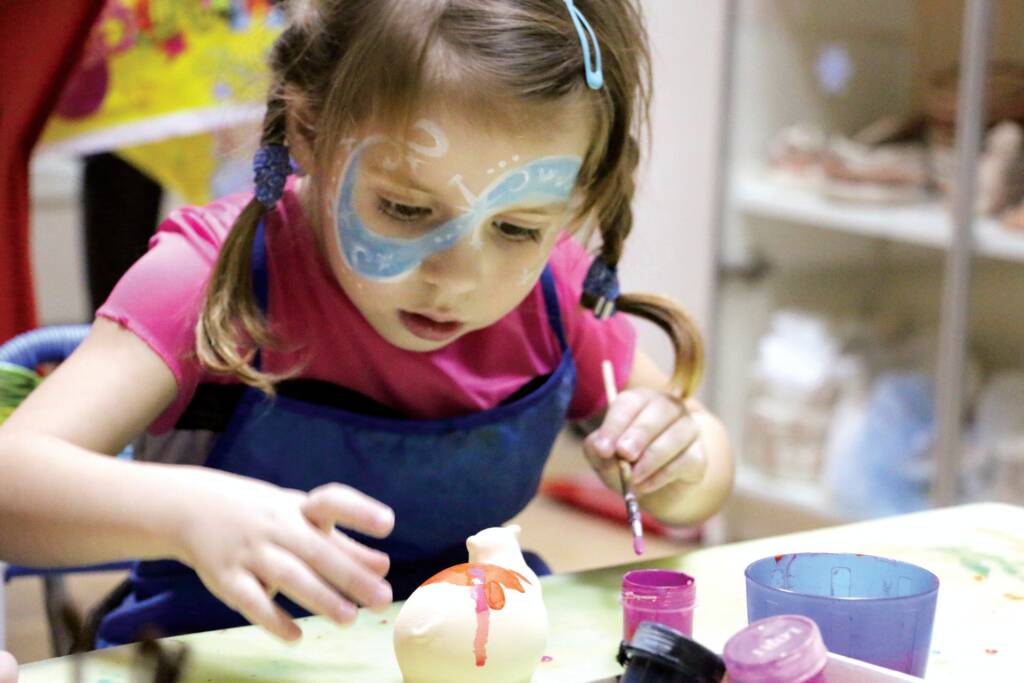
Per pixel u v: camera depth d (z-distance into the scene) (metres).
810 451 2.29
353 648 0.77
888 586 0.76
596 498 2.60
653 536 2.47
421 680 0.70
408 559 1.06
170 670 0.73
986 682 0.73
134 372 0.91
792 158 2.27
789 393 2.30
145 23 1.66
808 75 2.30
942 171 2.07
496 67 0.85
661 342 2.21
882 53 2.20
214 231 1.00
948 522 1.02
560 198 0.90
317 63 0.93
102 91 1.68
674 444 1.02
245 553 0.71
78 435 0.87
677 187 2.37
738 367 2.39
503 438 1.05
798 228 2.36
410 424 1.01
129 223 1.88
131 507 0.76
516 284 0.92
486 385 1.06
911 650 0.71
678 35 2.33
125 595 1.09
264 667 0.74
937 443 2.05
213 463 1.00
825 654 0.65
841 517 2.19
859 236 2.30
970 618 0.82
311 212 0.99
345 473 1.01
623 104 0.95
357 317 1.00
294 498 0.74
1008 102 1.94
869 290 2.31
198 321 0.93
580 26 0.88
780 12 2.28
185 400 0.97
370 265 0.90
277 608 0.70
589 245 1.04
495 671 0.69
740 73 2.27
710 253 2.34
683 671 0.64
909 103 2.18
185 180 1.77
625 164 0.98
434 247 0.88
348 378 1.03
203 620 0.99
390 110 0.85
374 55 0.86
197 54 1.68
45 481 0.80
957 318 2.00
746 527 2.39
